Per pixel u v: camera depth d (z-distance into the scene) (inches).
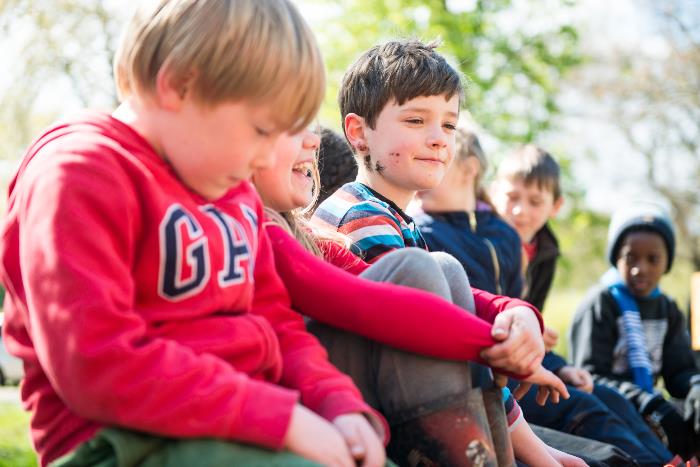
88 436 49.3
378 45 96.3
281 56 49.7
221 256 53.0
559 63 411.2
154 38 50.4
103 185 48.4
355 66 95.4
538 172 143.2
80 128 51.6
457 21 366.9
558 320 583.5
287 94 50.2
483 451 57.8
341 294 60.7
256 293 59.1
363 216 84.7
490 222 127.9
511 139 392.2
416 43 95.0
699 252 745.0
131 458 46.9
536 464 74.6
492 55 392.5
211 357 48.5
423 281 62.1
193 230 51.6
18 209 51.3
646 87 735.1
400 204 92.0
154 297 50.7
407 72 88.2
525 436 74.9
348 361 63.1
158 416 45.7
